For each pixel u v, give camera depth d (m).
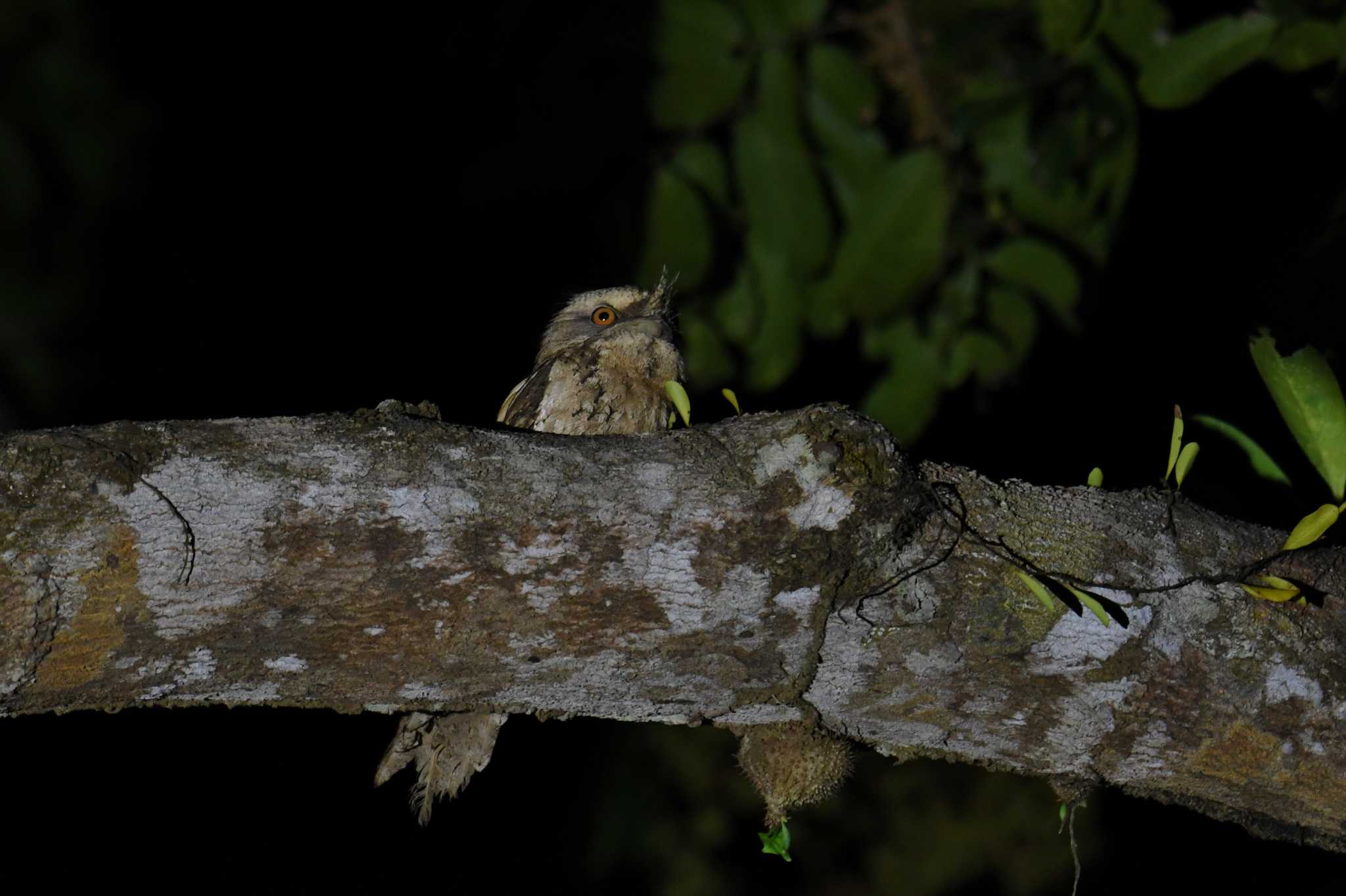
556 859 14.48
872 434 4.46
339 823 14.46
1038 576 4.52
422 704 4.65
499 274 12.00
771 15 8.86
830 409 4.49
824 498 4.38
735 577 4.41
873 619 4.52
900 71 9.16
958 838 14.23
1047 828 14.28
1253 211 10.35
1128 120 8.29
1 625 4.05
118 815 13.93
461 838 14.48
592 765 14.39
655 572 4.38
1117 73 8.29
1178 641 4.59
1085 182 8.65
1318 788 4.72
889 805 14.36
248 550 4.18
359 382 12.36
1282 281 7.90
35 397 11.03
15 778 13.74
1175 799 4.99
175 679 4.36
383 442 4.30
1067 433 11.12
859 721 4.88
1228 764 4.74
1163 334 10.93
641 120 9.20
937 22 9.02
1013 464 11.16
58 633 4.11
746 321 9.36
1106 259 9.65
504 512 4.29
